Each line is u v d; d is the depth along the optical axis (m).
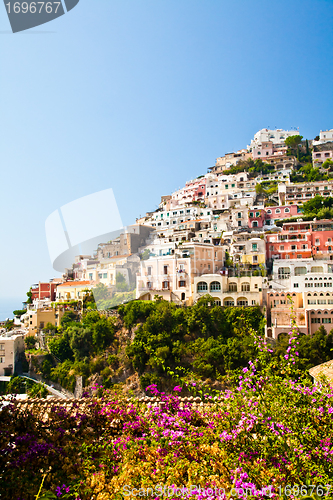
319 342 59.34
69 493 11.95
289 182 148.50
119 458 13.86
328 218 106.06
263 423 14.72
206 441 14.47
